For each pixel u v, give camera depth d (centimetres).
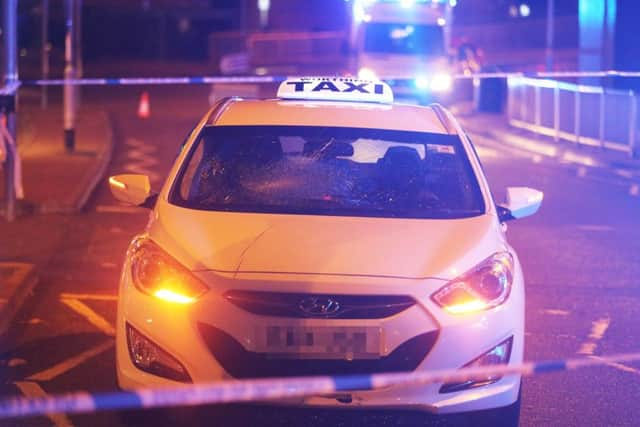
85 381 1118
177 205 1017
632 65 4675
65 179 2714
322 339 860
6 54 2098
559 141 3919
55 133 4016
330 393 864
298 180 1062
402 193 1053
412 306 873
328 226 968
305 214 1001
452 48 5759
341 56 5506
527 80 4281
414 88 4856
